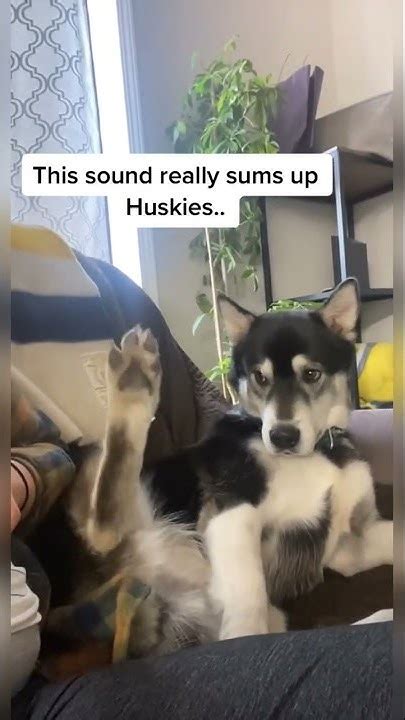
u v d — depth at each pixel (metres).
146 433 0.71
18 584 0.50
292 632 0.48
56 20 1.29
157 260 1.41
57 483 0.63
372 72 1.63
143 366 0.72
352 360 0.87
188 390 0.88
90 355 0.78
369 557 0.80
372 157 1.44
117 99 1.42
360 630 0.46
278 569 0.78
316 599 0.78
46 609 0.57
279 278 1.48
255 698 0.40
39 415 0.68
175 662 0.46
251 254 1.45
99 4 1.40
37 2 1.28
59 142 1.29
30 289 0.77
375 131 1.45
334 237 1.51
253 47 1.61
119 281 0.91
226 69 1.41
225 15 1.57
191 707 0.41
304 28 1.68
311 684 0.40
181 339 1.42
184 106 1.46
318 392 0.83
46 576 0.59
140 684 0.44
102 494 0.69
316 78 1.46
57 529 0.66
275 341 0.84
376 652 0.42
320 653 0.43
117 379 0.71
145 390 0.72
